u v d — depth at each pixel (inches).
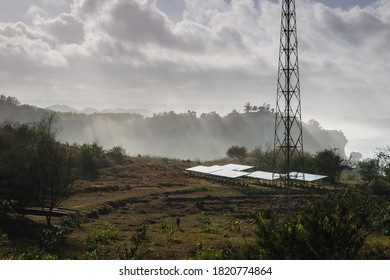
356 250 836.0
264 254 855.7
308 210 872.9
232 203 2716.5
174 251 1425.9
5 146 2395.4
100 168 3782.0
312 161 3595.0
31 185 1724.9
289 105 2081.7
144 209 2436.0
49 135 3700.8
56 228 1577.3
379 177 3189.0
